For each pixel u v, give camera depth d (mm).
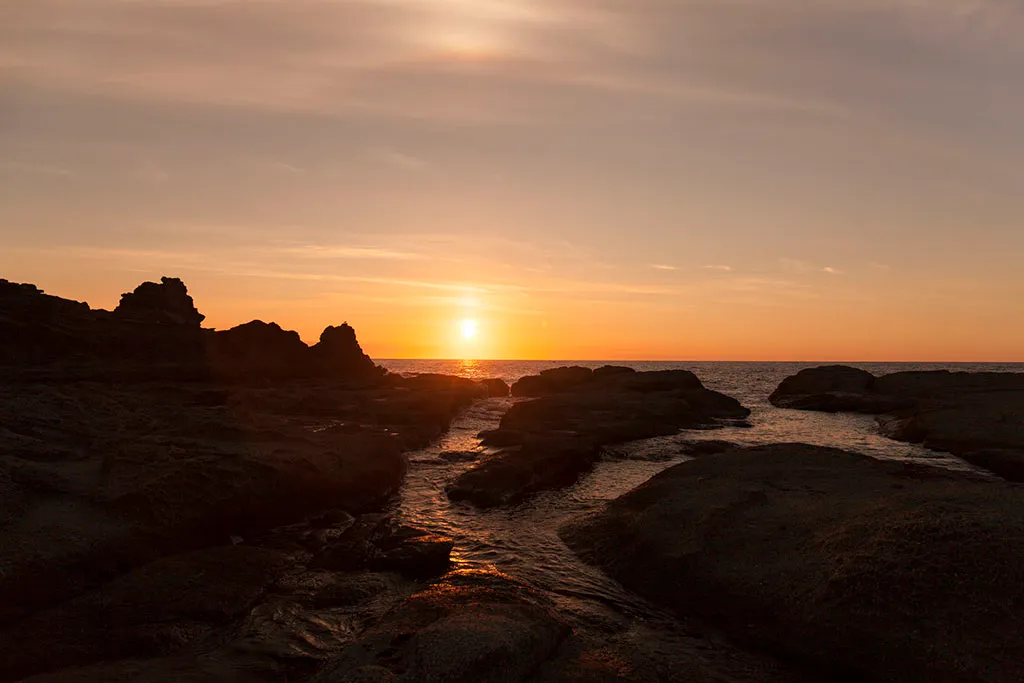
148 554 14820
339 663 10250
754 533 15062
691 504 16953
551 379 65188
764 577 13125
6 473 15789
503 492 22297
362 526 18047
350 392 45500
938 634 10484
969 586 11109
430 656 9633
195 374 43469
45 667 10414
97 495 15812
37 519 14492
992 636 10234
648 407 43938
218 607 12734
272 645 11414
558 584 14633
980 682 9523
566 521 19484
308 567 15461
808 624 11492
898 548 12250
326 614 12883
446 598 12672
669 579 14164
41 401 23062
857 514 14750
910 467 21719
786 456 22484
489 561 16141
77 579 13242
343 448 24422
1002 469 27250
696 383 59625
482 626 10617
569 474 26266
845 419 48281
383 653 10375
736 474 20422
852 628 11031
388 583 14414
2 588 11953
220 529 17078
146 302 52125
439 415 38906
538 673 10336
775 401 62406
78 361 40125
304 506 19734
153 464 17906
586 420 38906
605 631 12250
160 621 12047
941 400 45031
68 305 44594
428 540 16422
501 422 39062
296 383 50406
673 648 11688
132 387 35625
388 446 26359
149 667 10492
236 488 17781
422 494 23094
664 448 32906
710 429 41188
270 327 56438
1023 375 58250
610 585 14648
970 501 14344
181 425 24156
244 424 25922
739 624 12289
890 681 10180
